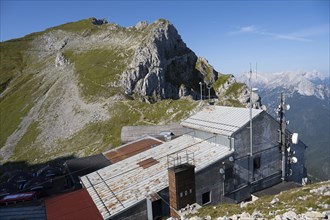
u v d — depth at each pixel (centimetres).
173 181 2294
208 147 3275
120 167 3447
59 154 11325
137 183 2805
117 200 2553
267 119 3241
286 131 3394
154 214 2383
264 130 3231
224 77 19412
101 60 19588
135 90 15950
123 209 2353
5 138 14288
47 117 14938
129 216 2380
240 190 3056
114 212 2348
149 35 19062
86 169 4431
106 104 14375
